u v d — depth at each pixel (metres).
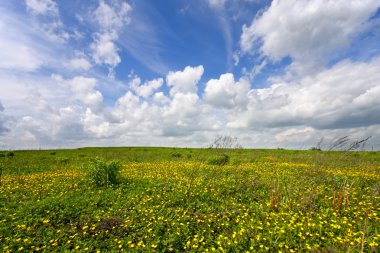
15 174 17.48
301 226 7.00
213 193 10.84
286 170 16.48
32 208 9.05
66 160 27.08
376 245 5.61
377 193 9.73
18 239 6.65
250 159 25.03
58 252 6.39
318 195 10.07
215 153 24.73
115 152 39.34
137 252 6.20
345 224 7.21
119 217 8.37
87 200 9.97
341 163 19.42
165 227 7.56
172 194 10.66
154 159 28.56
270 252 5.99
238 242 6.41
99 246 6.60
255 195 10.72
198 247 6.46
